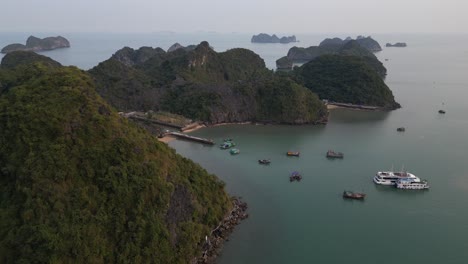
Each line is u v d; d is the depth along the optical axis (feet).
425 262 270.26
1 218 221.87
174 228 256.52
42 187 226.38
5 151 247.91
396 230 310.04
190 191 280.92
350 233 304.09
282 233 301.02
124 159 256.52
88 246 220.64
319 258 271.90
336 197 366.84
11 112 260.42
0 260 208.54
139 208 243.60
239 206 338.54
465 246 288.92
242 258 269.44
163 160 284.00
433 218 329.52
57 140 247.09
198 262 262.06
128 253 231.09
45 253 207.62
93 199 236.43
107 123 268.62
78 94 274.98
